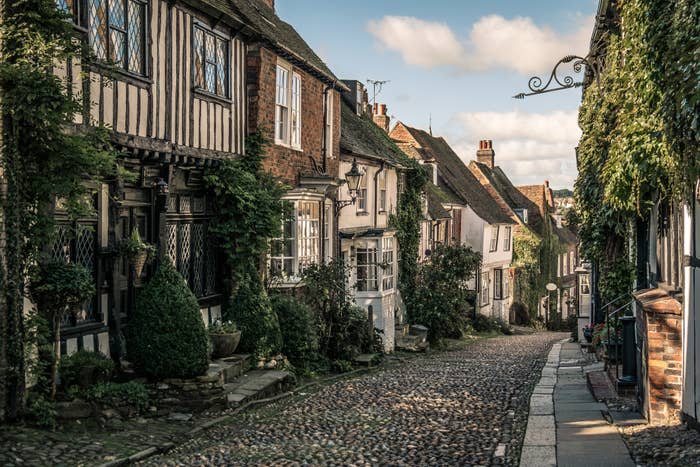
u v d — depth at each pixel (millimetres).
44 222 8547
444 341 27156
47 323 8758
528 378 15141
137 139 11047
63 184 8375
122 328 11227
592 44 14125
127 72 10859
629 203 10227
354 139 23438
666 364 8766
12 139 8172
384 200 25484
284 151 16688
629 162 9219
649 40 7871
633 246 14258
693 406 7977
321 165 19297
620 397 11055
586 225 16422
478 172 47438
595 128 15266
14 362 8148
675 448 7320
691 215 7895
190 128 12836
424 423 10031
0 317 8070
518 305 46156
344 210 21531
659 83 7770
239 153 14875
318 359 16219
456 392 12992
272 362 13539
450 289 27359
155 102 11664
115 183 10891
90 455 7621
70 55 8258
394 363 19172
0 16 8117
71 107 8180
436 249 28391
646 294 9867
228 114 14328
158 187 11984
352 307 18453
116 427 8938
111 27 10523
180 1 12383
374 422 10102
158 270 10633
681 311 8625
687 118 6480
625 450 7629
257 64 15195
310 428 9664
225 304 14688
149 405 9836
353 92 27734
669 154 7793
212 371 11219
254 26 15188
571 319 46969
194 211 13773
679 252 8922
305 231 17453
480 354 22500
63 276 8672
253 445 8617
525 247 46438
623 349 11164
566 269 56531
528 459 7520
